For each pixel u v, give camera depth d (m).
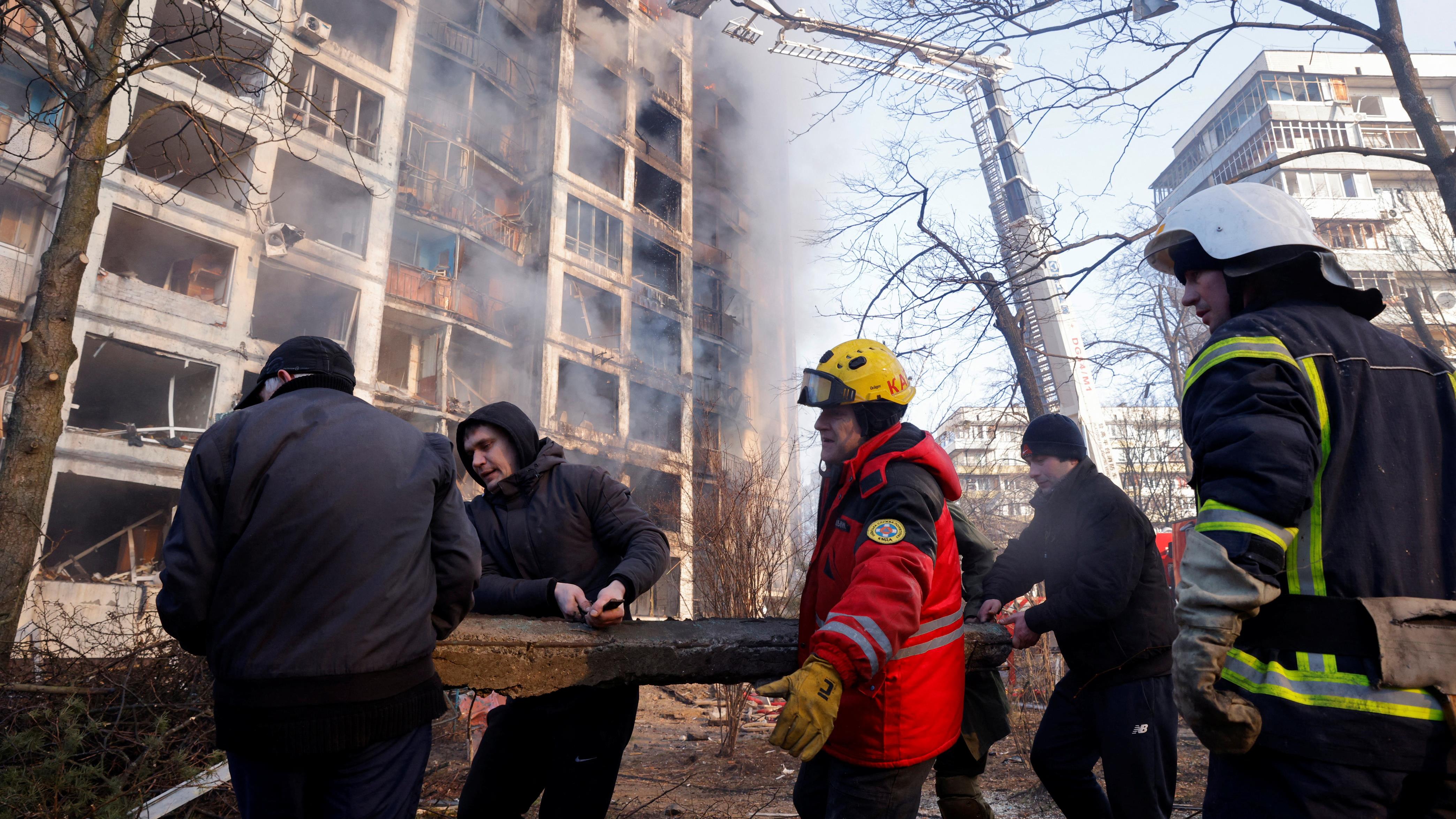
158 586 14.44
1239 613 1.16
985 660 2.46
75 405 14.88
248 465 1.49
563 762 2.17
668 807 4.49
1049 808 4.36
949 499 1.96
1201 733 1.21
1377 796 1.11
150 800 2.92
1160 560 2.69
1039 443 2.85
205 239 16.77
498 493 2.42
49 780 2.72
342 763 1.52
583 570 2.38
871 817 1.80
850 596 1.65
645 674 2.17
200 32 5.63
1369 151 7.27
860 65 8.59
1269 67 38.75
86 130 4.81
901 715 1.81
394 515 1.59
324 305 20.20
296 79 19.19
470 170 23.80
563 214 26.00
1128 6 7.60
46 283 4.47
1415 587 1.19
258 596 1.47
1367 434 1.25
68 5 11.34
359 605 1.51
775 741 1.53
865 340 2.08
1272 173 36.97
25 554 4.06
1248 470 1.18
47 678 3.42
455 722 5.70
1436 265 23.19
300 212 20.09
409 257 22.53
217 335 16.62
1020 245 9.01
